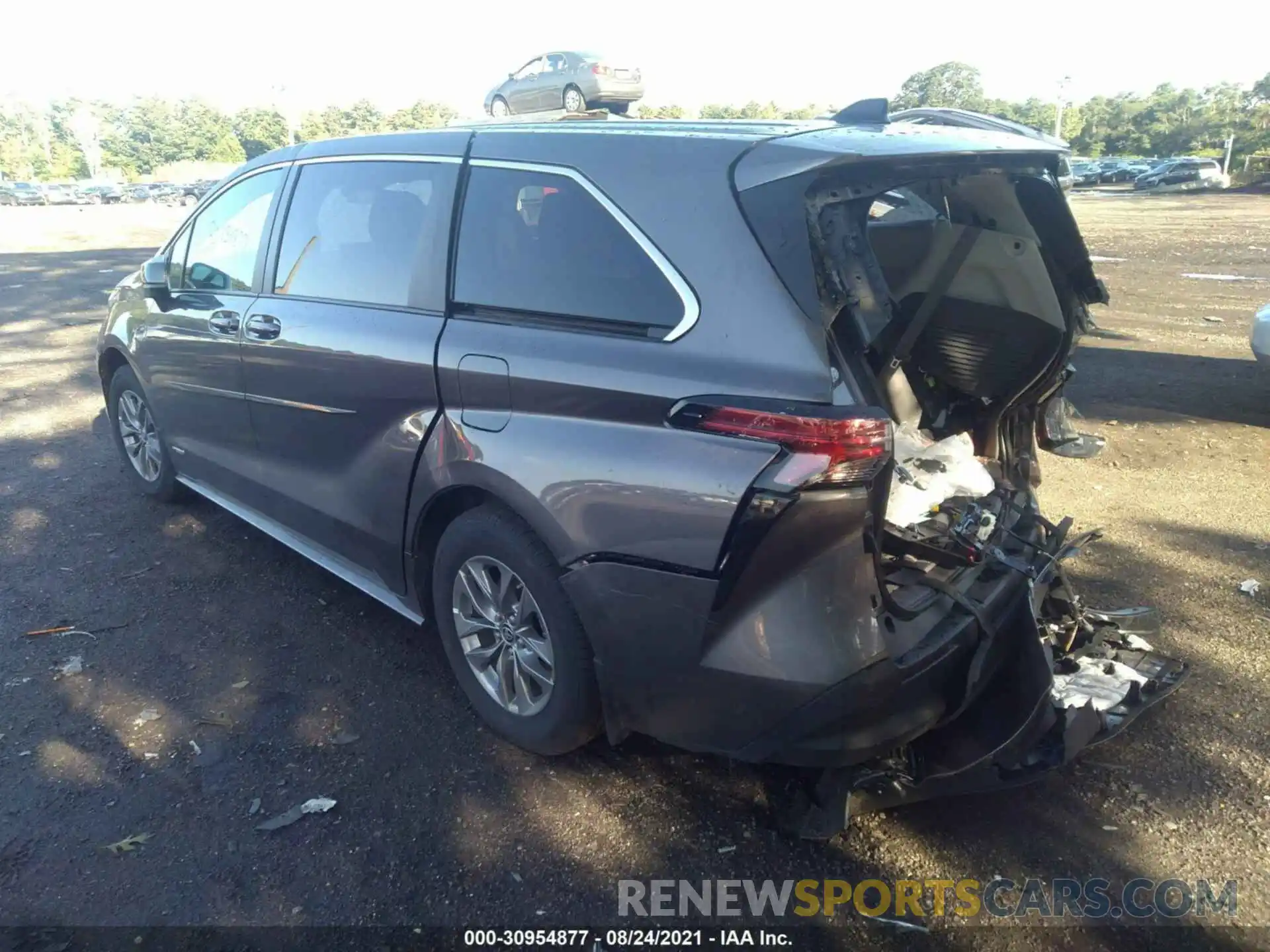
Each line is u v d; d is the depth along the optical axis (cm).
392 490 326
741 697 244
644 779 297
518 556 283
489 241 304
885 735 247
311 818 279
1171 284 1383
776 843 272
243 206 416
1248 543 474
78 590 415
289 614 398
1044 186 317
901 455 317
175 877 255
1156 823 280
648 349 254
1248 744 315
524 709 303
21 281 1512
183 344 429
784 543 232
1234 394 756
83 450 605
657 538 246
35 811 279
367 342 327
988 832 277
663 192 262
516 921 244
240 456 414
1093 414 709
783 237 238
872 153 247
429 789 291
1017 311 337
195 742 312
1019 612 284
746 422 232
